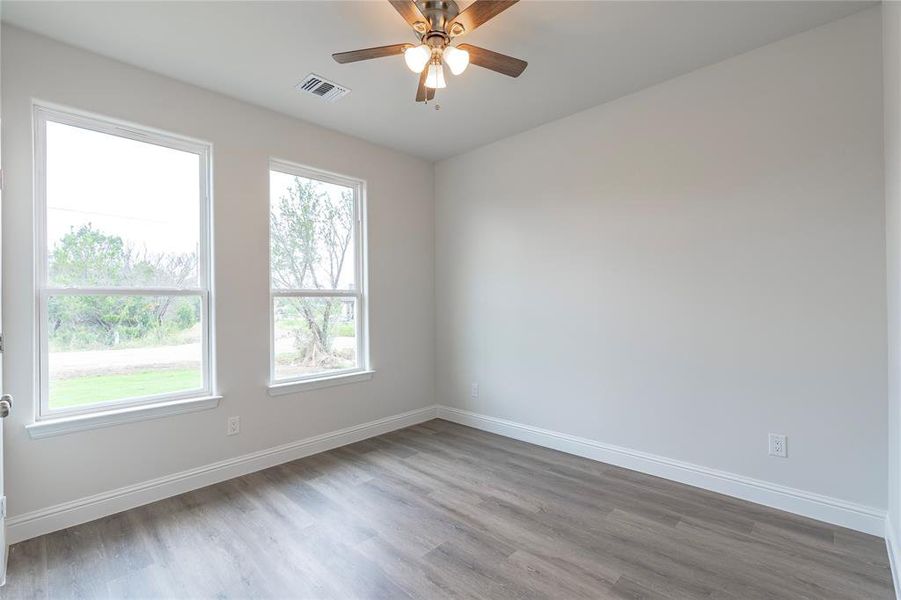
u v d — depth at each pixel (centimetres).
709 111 274
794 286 246
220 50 251
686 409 287
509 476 304
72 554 213
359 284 394
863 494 227
